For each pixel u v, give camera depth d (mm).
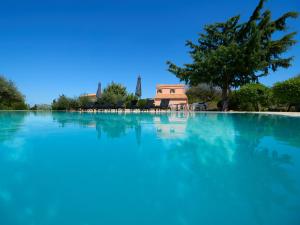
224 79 20797
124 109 22484
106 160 3730
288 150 4469
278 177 2998
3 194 2451
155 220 1959
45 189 2590
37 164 3506
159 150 4422
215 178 2955
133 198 2361
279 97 18812
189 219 1976
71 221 1923
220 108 23609
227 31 21625
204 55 20344
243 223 1926
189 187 2664
